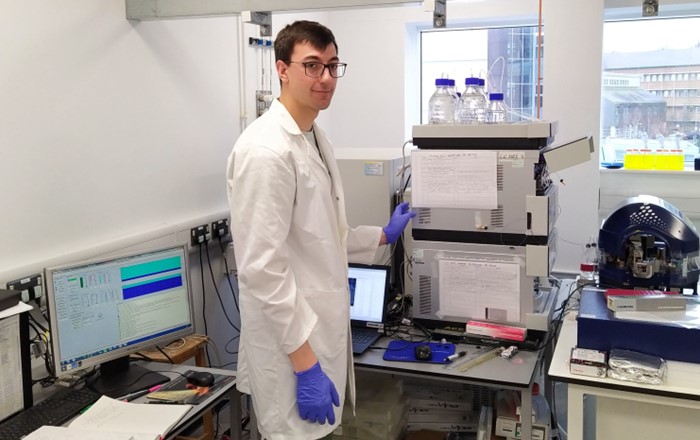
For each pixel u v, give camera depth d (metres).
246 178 1.64
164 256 2.13
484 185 2.20
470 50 4.17
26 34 2.04
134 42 2.50
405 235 2.48
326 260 1.77
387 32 4.03
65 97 2.20
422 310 2.38
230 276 3.16
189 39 2.81
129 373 2.06
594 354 1.84
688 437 1.83
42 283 2.07
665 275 2.20
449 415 2.61
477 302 2.29
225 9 2.29
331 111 4.25
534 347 2.20
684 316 1.88
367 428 2.43
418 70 4.29
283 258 1.65
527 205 2.16
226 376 2.05
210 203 3.04
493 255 2.24
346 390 1.98
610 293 2.04
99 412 1.77
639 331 1.83
